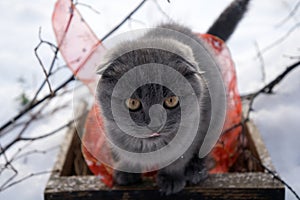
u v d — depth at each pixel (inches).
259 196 23.1
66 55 25.3
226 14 30.5
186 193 23.6
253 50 40.3
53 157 32.7
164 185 23.5
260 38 41.5
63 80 37.0
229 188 23.3
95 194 23.5
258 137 28.9
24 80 38.6
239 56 40.1
